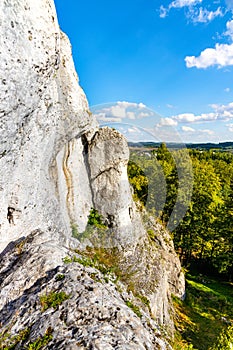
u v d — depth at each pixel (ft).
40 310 14.14
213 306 50.55
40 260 17.47
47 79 19.48
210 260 73.77
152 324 17.61
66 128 26.71
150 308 26.22
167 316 35.45
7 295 15.80
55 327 12.98
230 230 70.28
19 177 19.71
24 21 15.69
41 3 16.96
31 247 19.08
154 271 35.22
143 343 13.05
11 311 14.87
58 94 23.59
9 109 16.02
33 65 16.96
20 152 19.22
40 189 23.09
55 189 26.94
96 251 30.27
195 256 80.43
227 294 59.00
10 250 19.67
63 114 25.64
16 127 17.38
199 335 38.68
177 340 34.24
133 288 27.68
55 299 14.51
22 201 20.27
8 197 19.38
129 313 14.87
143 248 37.29
